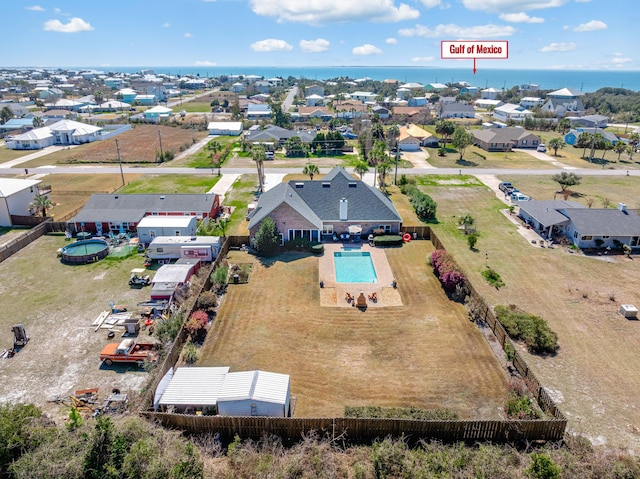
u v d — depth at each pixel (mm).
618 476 21641
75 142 124188
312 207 57469
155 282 42375
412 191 73000
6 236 58281
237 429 26125
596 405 29047
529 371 30219
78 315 39094
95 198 62594
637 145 118812
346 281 45875
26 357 33344
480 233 59156
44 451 21406
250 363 32875
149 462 21516
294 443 26031
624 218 55531
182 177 87875
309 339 35844
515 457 23844
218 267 46219
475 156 109750
